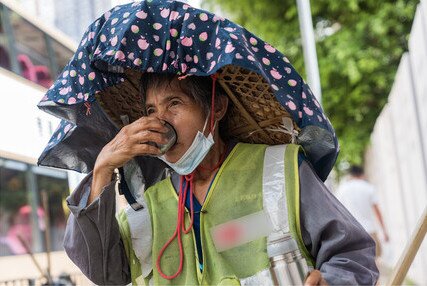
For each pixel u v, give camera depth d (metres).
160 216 3.20
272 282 2.79
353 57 20.55
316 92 12.29
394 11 20.52
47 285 8.89
